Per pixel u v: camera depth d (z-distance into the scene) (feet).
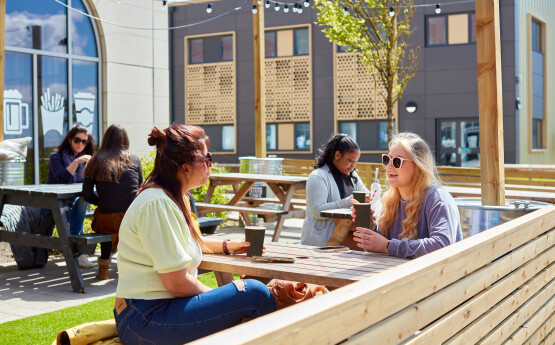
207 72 78.59
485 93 15.26
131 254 7.61
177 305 7.45
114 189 17.71
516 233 9.93
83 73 35.42
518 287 10.26
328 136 71.61
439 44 66.44
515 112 64.23
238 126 76.79
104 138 18.13
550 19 74.23
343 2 40.52
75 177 21.74
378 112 68.95
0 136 25.02
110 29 36.27
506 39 64.23
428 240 9.53
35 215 20.80
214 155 78.64
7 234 19.62
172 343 7.37
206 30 78.23
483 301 8.53
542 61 72.49
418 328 6.53
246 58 76.02
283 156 74.38
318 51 71.77
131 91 37.70
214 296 7.59
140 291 7.52
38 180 33.53
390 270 6.33
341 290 5.43
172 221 7.55
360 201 10.73
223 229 29.22
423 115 67.21
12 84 32.07
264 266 8.67
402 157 10.34
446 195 10.23
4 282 18.43
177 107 80.69
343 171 15.24
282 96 74.02
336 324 4.96
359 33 40.16
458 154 66.23
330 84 71.31
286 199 24.59
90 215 22.08
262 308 7.91
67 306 15.48
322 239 14.57
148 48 38.83
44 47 33.50
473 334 8.19
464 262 7.74
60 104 34.32
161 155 7.89
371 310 5.50
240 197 27.30
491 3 15.06
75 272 17.21
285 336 4.32
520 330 10.24
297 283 9.80
